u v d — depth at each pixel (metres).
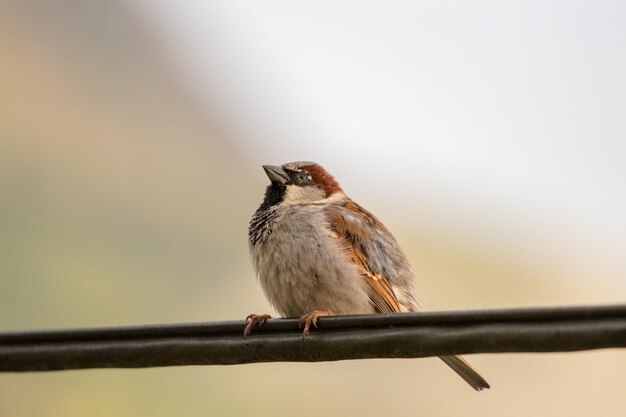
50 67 18.38
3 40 18.42
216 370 12.34
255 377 12.57
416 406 12.99
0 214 13.82
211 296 14.92
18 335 6.52
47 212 14.41
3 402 11.39
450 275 17.52
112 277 13.92
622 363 14.29
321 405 12.67
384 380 13.09
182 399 11.93
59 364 6.48
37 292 13.06
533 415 14.00
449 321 5.72
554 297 17.61
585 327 5.24
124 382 11.80
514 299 17.28
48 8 19.58
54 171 15.35
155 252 15.04
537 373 14.30
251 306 14.81
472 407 13.45
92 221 14.88
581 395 13.98
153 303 14.05
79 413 11.46
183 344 6.42
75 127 17.02
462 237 18.45
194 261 15.32
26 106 16.95
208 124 19.91
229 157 19.34
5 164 14.97
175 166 17.73
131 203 15.80
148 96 19.41
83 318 13.18
